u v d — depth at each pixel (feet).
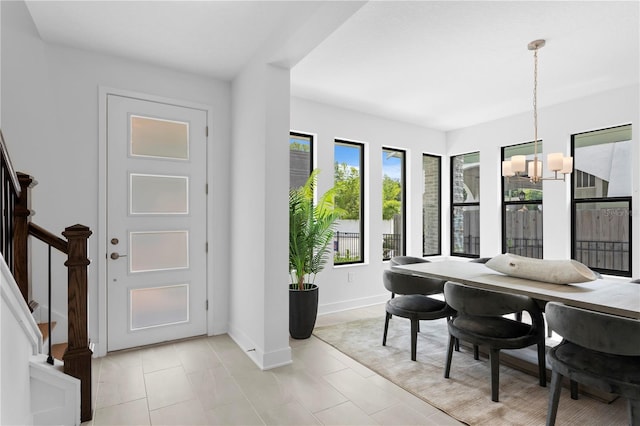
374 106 14.42
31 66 8.70
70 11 7.69
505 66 10.56
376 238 15.70
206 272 11.28
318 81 11.87
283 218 9.32
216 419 6.66
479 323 7.72
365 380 8.29
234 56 9.85
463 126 17.33
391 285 9.99
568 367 5.89
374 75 11.34
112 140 9.86
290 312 11.11
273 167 9.16
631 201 12.17
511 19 8.07
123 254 10.01
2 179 5.93
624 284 7.73
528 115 14.93
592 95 12.86
